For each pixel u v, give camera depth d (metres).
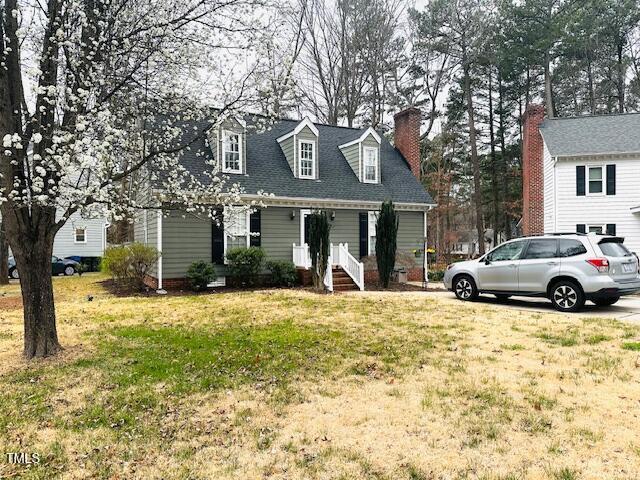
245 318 9.05
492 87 33.66
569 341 6.73
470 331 7.59
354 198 17.42
